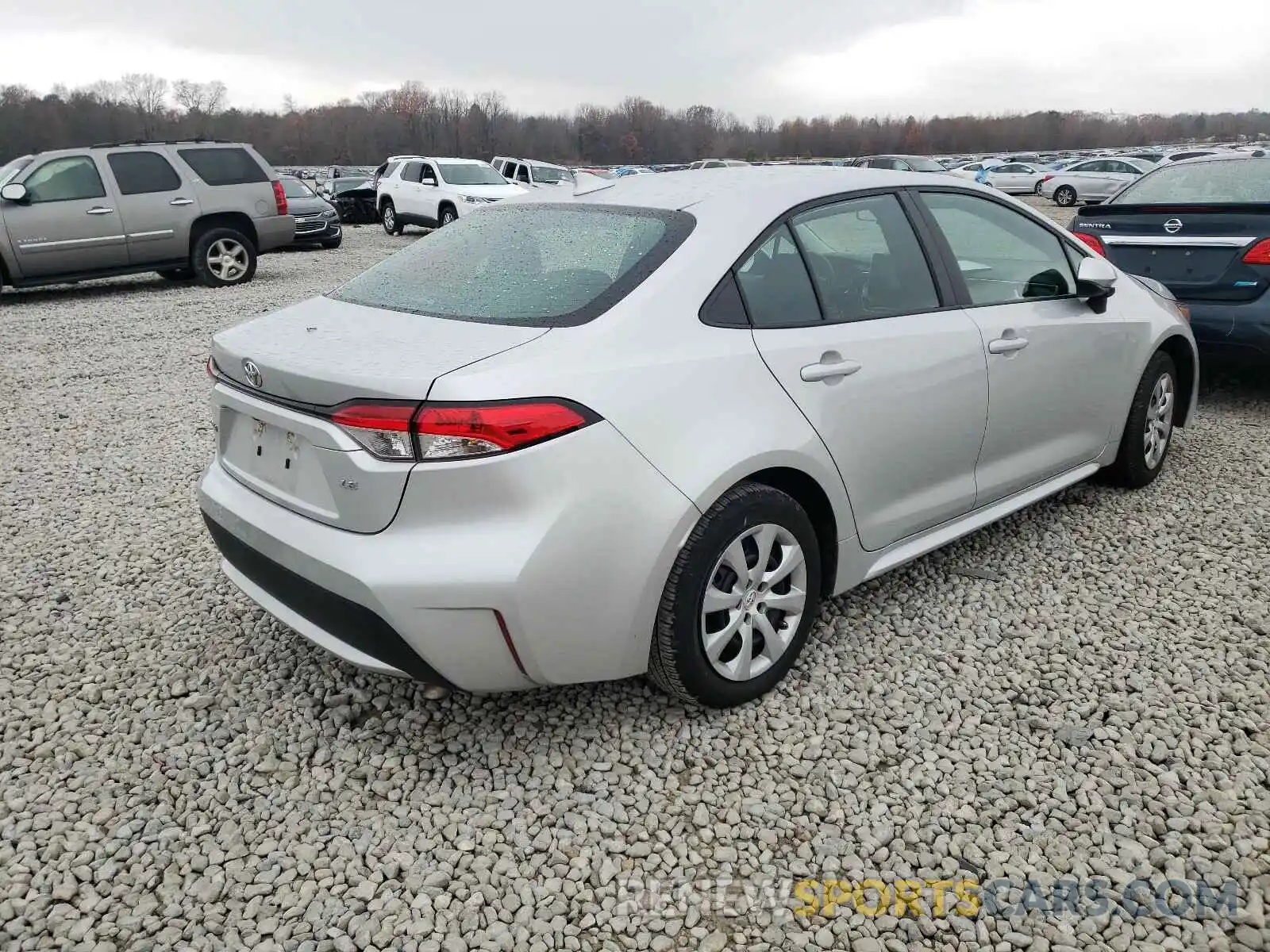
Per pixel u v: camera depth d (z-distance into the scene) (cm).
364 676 314
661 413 249
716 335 268
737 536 266
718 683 277
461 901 223
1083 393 400
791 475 284
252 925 216
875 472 308
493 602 229
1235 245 557
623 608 247
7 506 474
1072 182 3019
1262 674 307
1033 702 295
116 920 218
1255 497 456
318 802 257
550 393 233
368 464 232
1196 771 262
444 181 2081
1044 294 390
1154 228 592
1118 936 210
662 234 284
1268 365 571
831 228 312
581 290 267
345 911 220
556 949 210
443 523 230
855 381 296
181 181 1198
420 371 231
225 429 293
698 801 254
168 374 754
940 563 391
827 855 236
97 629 349
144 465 536
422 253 328
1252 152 698
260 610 362
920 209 344
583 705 295
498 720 289
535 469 228
